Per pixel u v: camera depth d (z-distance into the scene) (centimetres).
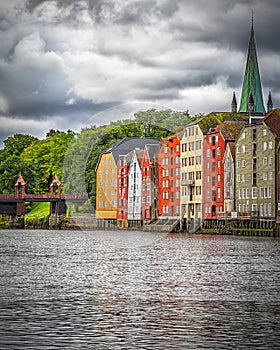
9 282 3931
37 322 2666
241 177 11744
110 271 4606
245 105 17600
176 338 2423
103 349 2284
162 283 3878
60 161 18900
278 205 11056
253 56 17738
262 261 5553
